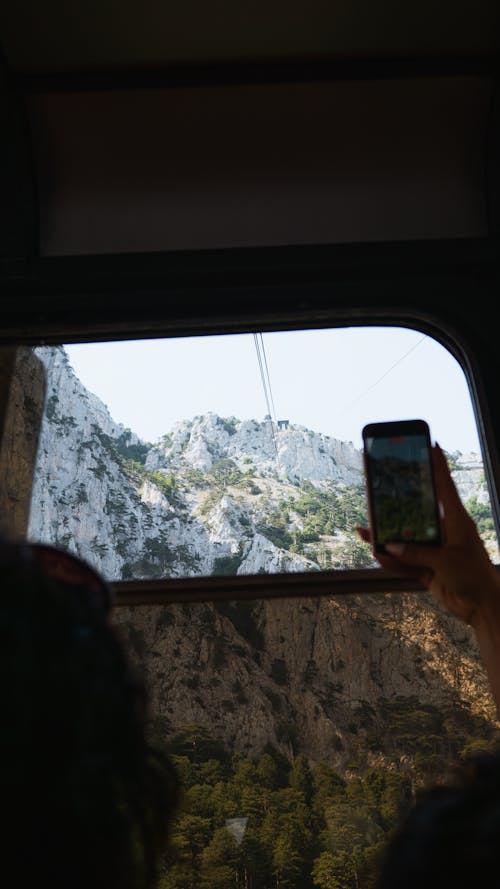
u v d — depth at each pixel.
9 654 0.35
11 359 3.23
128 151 3.24
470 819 0.37
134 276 3.25
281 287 3.24
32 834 0.35
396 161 3.29
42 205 3.31
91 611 0.41
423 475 1.28
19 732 0.35
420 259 3.25
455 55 3.00
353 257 3.25
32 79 2.96
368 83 3.05
